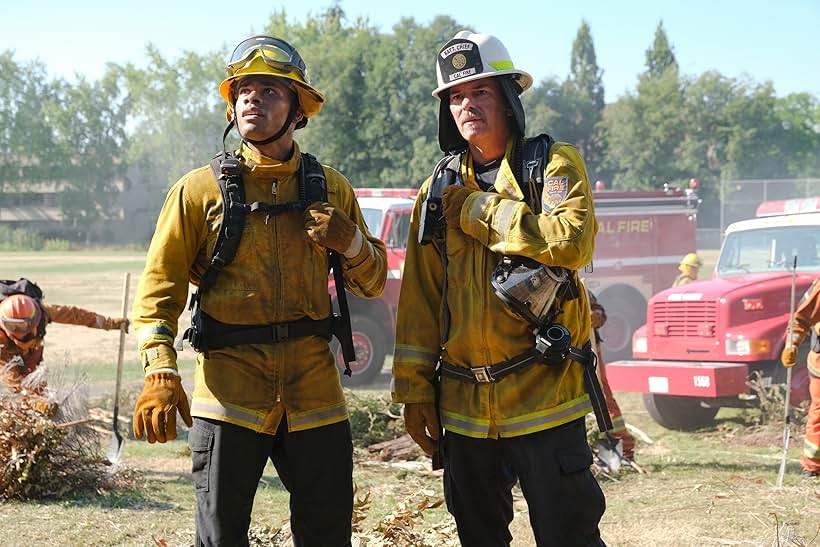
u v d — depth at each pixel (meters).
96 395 11.43
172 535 5.68
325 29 78.06
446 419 3.80
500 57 3.70
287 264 3.71
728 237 12.48
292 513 3.85
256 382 3.67
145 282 3.63
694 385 10.41
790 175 72.44
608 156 73.19
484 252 3.69
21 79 81.44
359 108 59.03
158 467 7.92
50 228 83.75
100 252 70.00
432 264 3.89
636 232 17.41
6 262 50.78
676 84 70.19
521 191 3.65
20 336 6.93
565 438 3.65
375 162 59.50
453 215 3.65
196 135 78.56
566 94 79.75
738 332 10.72
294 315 3.72
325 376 3.78
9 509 6.31
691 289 11.37
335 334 3.86
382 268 3.92
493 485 3.84
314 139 59.06
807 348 10.58
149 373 3.46
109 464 7.10
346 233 3.69
